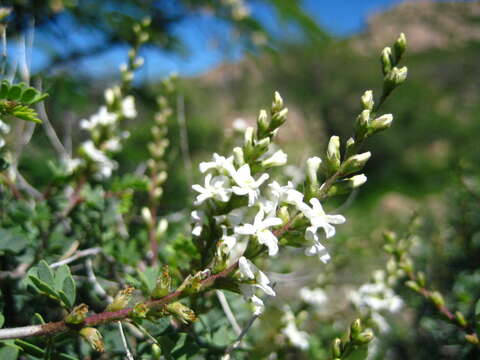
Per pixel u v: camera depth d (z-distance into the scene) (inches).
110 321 2.9
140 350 3.8
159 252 5.2
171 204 9.0
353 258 10.4
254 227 3.2
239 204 3.6
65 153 6.3
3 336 2.8
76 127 10.2
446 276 9.2
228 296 4.7
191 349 3.5
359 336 3.5
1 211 5.1
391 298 6.6
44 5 8.4
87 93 10.7
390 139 59.6
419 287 5.2
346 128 57.2
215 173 3.9
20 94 3.5
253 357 5.2
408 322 9.7
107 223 5.6
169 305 2.9
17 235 4.4
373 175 61.9
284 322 6.0
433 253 9.7
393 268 6.3
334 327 8.3
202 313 4.4
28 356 3.2
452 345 7.1
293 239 3.3
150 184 5.9
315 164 3.4
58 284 3.2
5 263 4.8
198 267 3.8
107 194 5.8
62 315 4.5
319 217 3.2
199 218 3.7
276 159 3.7
